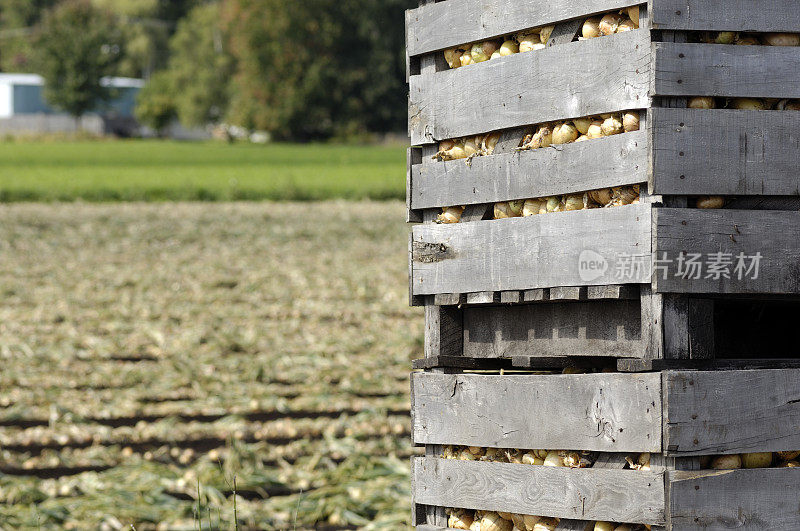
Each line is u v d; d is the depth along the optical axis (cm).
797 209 1205
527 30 1302
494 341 1415
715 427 1152
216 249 6588
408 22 1434
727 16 1175
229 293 5066
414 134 1430
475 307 1438
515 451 1327
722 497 1155
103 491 2411
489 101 1330
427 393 1390
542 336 1353
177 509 2281
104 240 6931
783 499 1178
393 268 5862
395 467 2539
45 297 4909
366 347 3978
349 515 2242
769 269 1185
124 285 5316
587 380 1213
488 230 1338
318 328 4322
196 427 2927
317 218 8156
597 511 1205
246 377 3491
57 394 3234
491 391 1315
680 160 1166
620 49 1190
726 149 1178
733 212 1180
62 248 6556
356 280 5425
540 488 1263
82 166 13612
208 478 2467
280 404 3134
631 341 1235
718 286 1172
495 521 1345
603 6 1209
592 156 1223
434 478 1384
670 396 1138
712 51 1174
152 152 17600
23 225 7544
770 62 1188
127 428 2895
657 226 1156
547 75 1262
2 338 4003
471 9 1349
